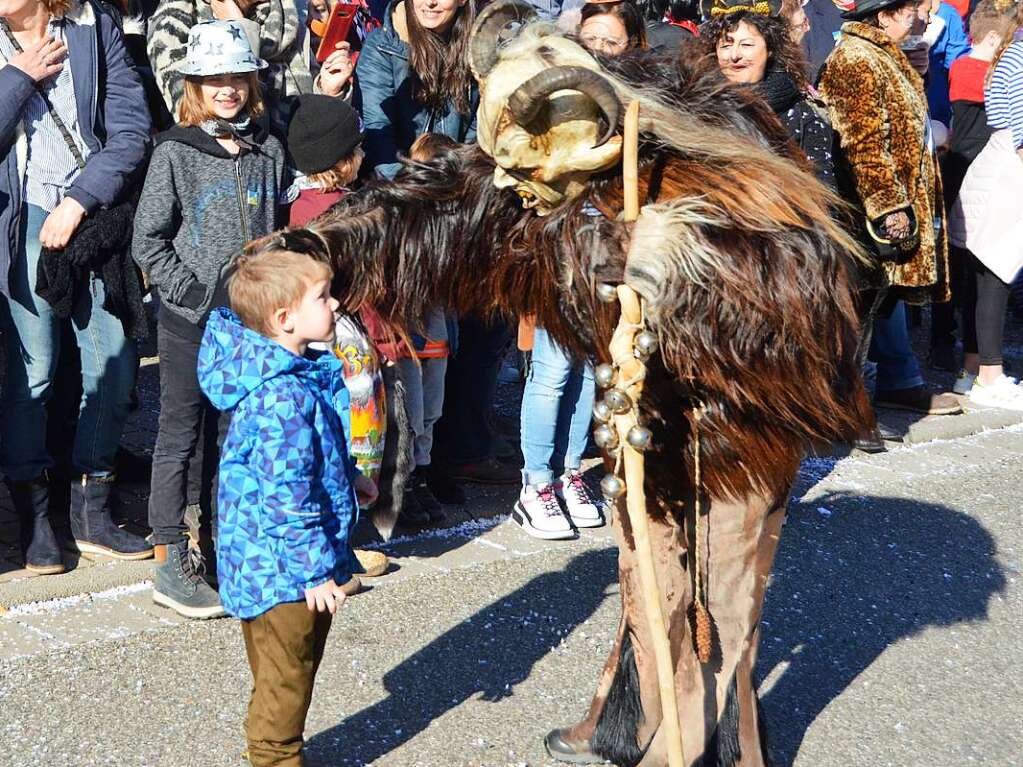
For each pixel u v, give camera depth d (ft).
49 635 13.35
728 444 9.23
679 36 18.48
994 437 21.59
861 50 18.37
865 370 22.53
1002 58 22.00
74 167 14.70
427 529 16.58
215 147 13.92
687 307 8.62
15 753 11.25
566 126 8.73
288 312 10.32
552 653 13.41
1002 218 22.49
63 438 16.52
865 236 17.71
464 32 16.44
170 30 16.63
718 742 10.18
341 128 14.33
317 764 11.24
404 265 10.18
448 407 18.04
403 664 13.04
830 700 12.77
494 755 11.54
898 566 16.10
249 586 10.42
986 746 12.07
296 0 19.80
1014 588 15.64
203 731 11.71
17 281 14.46
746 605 10.10
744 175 8.93
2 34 14.53
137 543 15.37
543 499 16.49
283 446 10.23
